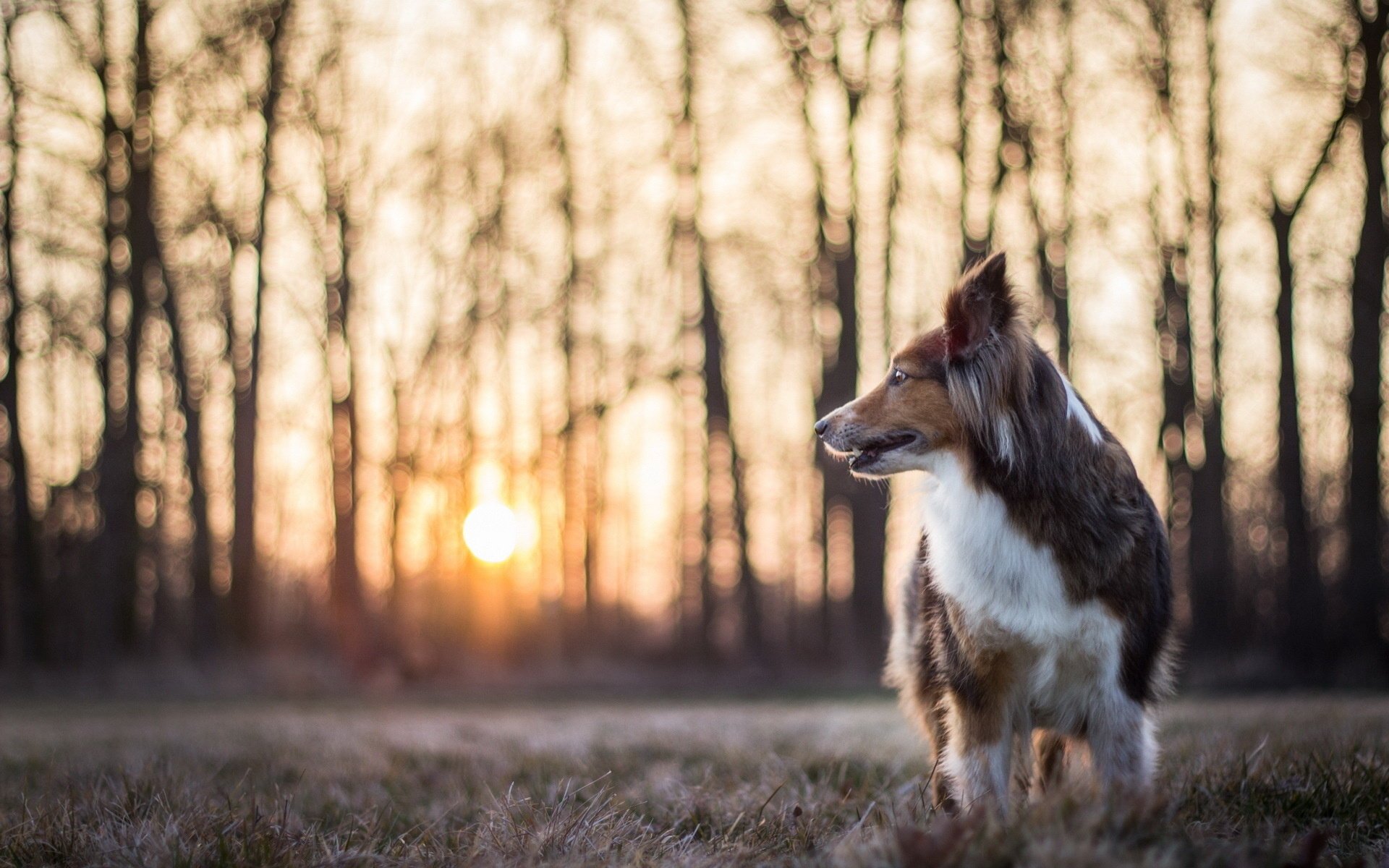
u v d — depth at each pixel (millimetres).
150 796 4570
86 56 16188
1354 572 13602
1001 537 3865
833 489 19469
